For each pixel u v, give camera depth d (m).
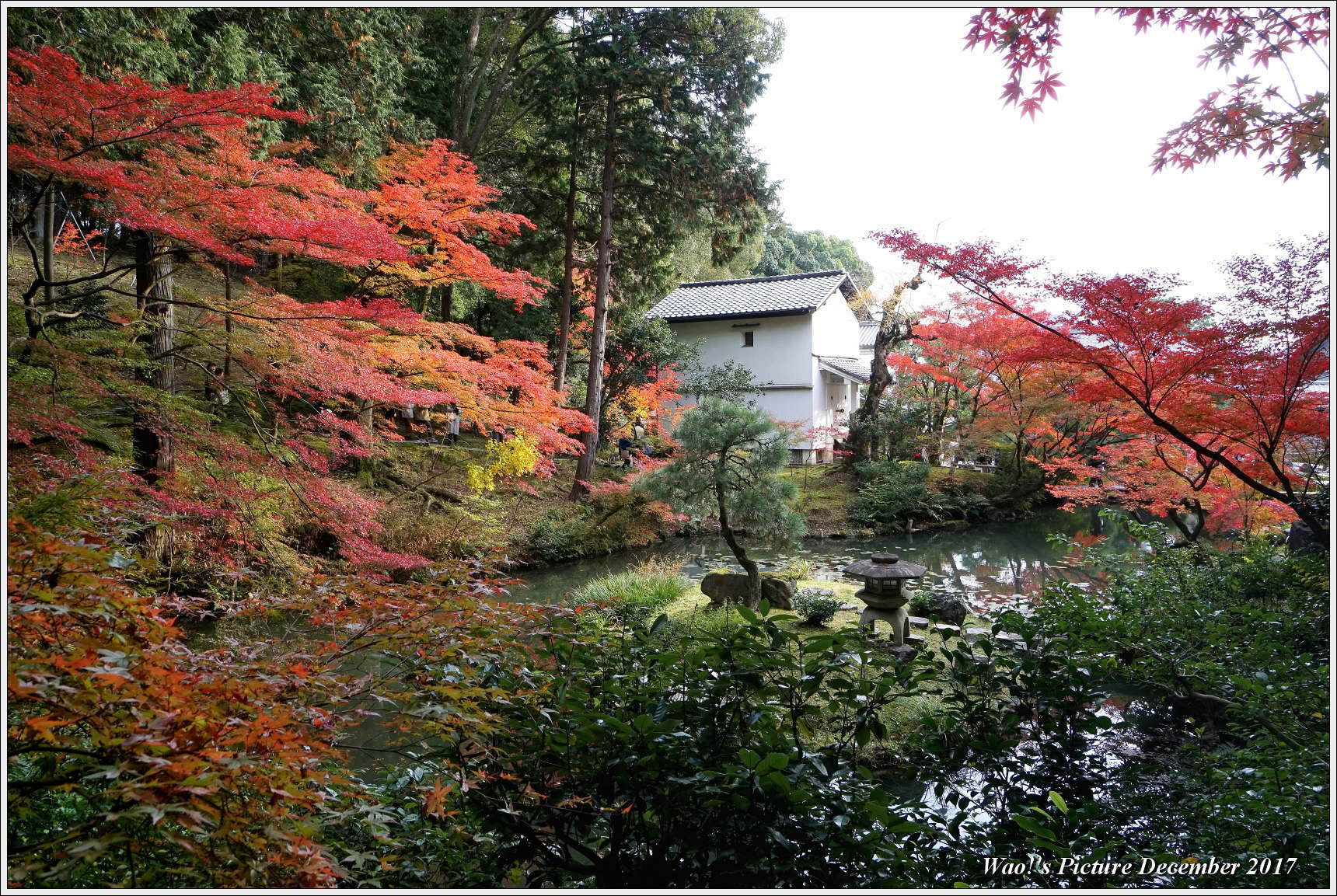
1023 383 12.80
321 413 8.13
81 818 2.44
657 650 3.18
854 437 20.00
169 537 6.74
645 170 15.60
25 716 1.90
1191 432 5.67
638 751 2.56
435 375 8.12
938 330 13.61
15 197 7.62
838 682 2.93
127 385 5.89
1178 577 6.15
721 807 2.54
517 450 11.73
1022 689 3.41
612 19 14.36
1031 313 11.69
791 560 13.61
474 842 3.09
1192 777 3.90
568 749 2.68
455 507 12.39
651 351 18.72
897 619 7.93
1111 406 11.11
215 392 8.59
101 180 4.60
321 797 2.13
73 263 9.84
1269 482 5.80
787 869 2.33
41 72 4.18
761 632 2.87
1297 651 4.83
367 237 5.43
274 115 4.69
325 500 6.62
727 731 2.77
